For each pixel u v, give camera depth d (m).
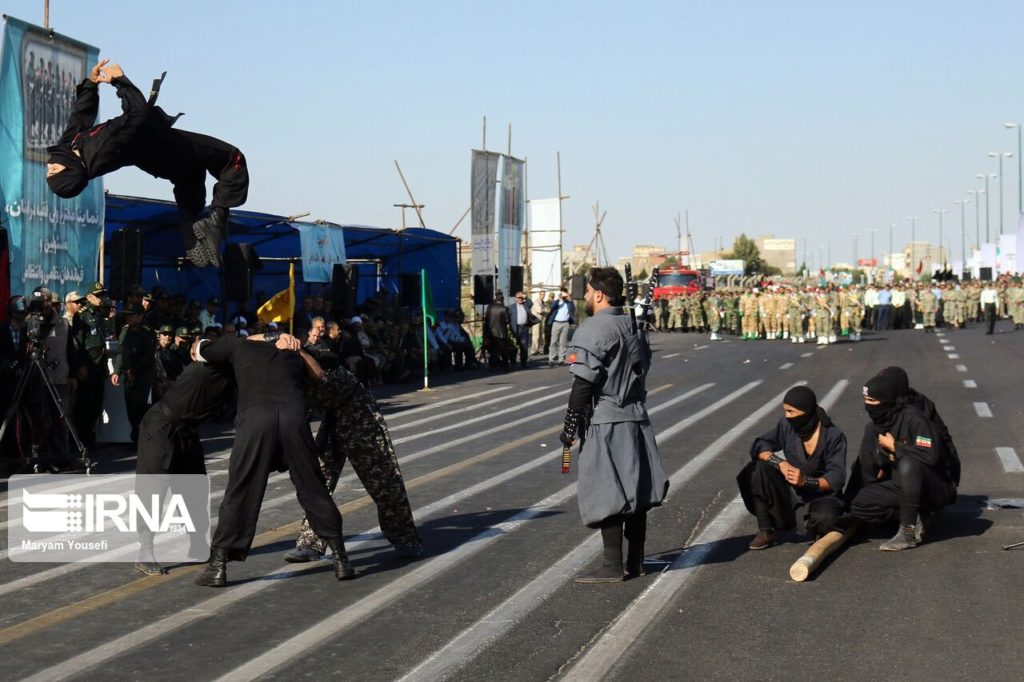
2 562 8.33
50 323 13.38
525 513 10.02
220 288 27.33
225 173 6.89
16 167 15.65
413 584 7.54
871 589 7.20
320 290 31.98
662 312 57.22
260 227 25.45
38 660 5.98
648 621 6.54
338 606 7.02
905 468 8.27
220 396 8.09
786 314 42.53
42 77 16.17
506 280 34.22
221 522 7.56
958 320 51.56
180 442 8.09
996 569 7.66
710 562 8.02
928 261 132.38
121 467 13.54
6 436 13.83
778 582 7.41
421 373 28.11
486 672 5.67
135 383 15.53
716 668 5.68
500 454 14.11
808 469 8.35
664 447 14.27
